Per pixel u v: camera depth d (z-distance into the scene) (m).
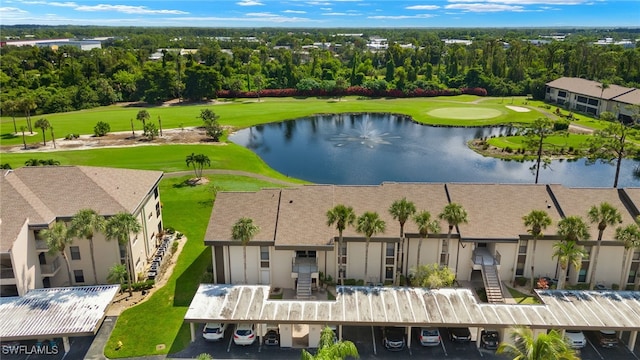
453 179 86.69
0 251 39.91
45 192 46.97
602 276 47.19
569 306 39.31
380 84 182.12
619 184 84.44
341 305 39.53
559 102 157.62
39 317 38.06
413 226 46.66
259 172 86.38
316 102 169.38
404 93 181.25
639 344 38.75
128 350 38.12
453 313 38.34
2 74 175.50
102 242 46.09
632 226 42.28
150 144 104.50
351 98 179.62
